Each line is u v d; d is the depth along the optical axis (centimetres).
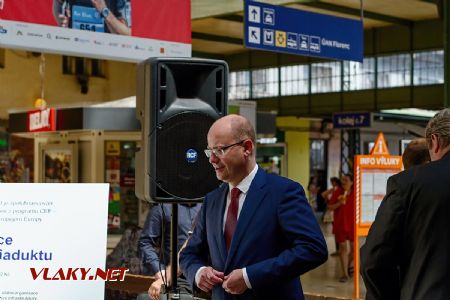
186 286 452
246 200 348
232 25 2478
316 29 963
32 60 1970
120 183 1198
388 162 902
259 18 891
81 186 324
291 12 927
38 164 1296
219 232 355
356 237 883
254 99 3105
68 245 320
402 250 340
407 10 2405
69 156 1235
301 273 333
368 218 890
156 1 728
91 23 683
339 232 1322
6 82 1928
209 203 371
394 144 3466
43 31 654
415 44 2584
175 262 391
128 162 1204
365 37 2706
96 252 321
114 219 1188
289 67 2989
